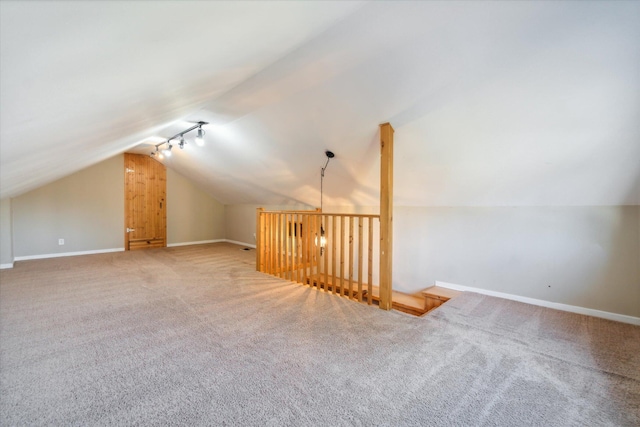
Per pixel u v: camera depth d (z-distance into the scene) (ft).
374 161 12.59
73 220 20.99
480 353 7.57
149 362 7.06
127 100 5.61
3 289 12.82
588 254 10.34
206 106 11.70
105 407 5.50
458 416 5.36
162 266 17.71
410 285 14.99
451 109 8.93
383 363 7.07
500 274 12.23
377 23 6.62
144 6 2.43
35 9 1.82
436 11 6.31
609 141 8.11
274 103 11.25
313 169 15.21
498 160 10.05
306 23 5.45
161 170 25.04
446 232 13.67
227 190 24.27
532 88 7.54
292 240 14.51
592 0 5.60
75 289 12.88
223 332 8.69
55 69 2.93
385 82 8.77
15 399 5.69
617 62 6.41
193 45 4.08
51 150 7.63
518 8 6.05
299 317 9.86
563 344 8.08
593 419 5.32
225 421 5.18
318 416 5.32
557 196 10.53
